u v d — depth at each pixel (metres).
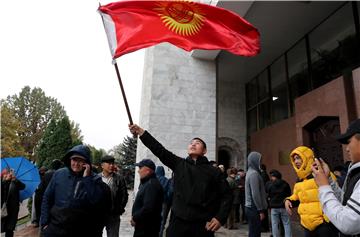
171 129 13.41
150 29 4.11
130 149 38.97
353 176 2.18
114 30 4.00
